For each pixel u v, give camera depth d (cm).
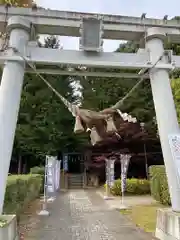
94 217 722
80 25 423
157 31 445
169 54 447
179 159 382
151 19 457
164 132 420
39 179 1300
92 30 420
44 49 419
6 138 373
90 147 1798
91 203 1024
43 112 1836
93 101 1800
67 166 2067
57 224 632
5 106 383
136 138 1506
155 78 442
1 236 321
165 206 897
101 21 420
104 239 483
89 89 1878
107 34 455
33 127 1753
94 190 1619
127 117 477
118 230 556
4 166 365
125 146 1598
